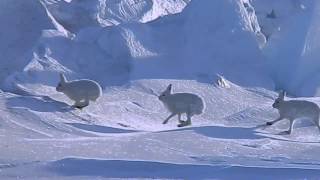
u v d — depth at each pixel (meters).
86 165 43.03
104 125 65.31
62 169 42.25
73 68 87.81
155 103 78.50
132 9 120.75
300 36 100.56
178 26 101.62
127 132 63.75
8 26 97.31
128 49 92.69
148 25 102.12
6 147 50.81
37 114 65.19
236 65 96.50
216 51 97.12
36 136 58.62
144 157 49.12
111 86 83.25
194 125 68.31
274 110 77.00
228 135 62.53
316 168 44.00
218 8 101.69
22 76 81.69
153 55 93.69
